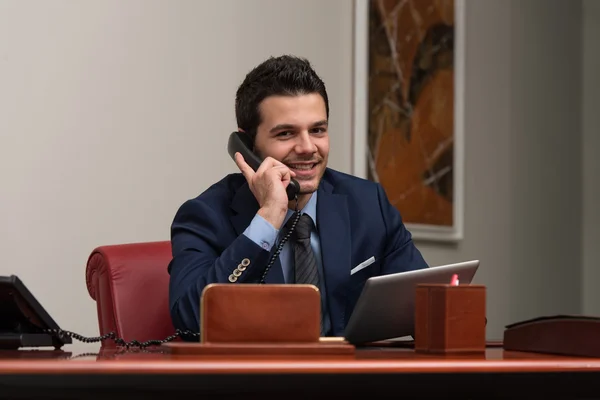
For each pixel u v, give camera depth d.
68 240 7.38
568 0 13.34
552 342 3.90
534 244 12.53
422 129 10.70
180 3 8.25
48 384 2.66
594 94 13.48
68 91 7.39
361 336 4.35
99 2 7.62
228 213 5.56
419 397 2.95
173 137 8.16
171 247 5.66
